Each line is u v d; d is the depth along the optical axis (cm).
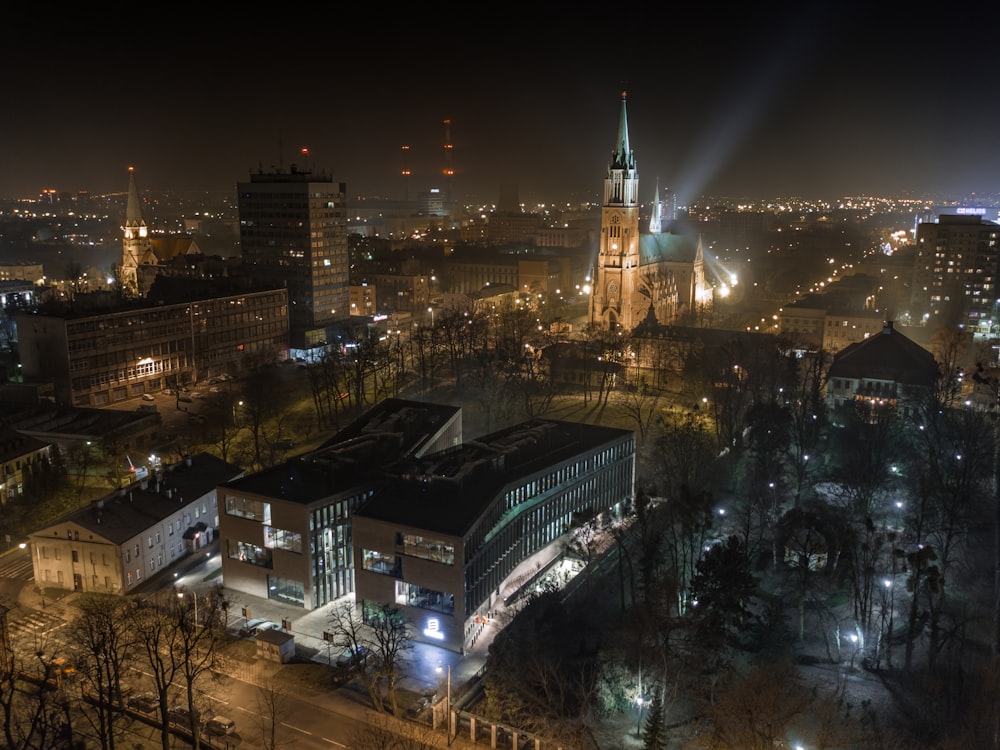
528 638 10069
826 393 19862
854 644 10738
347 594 12456
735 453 16938
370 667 10475
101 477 16225
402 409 15750
